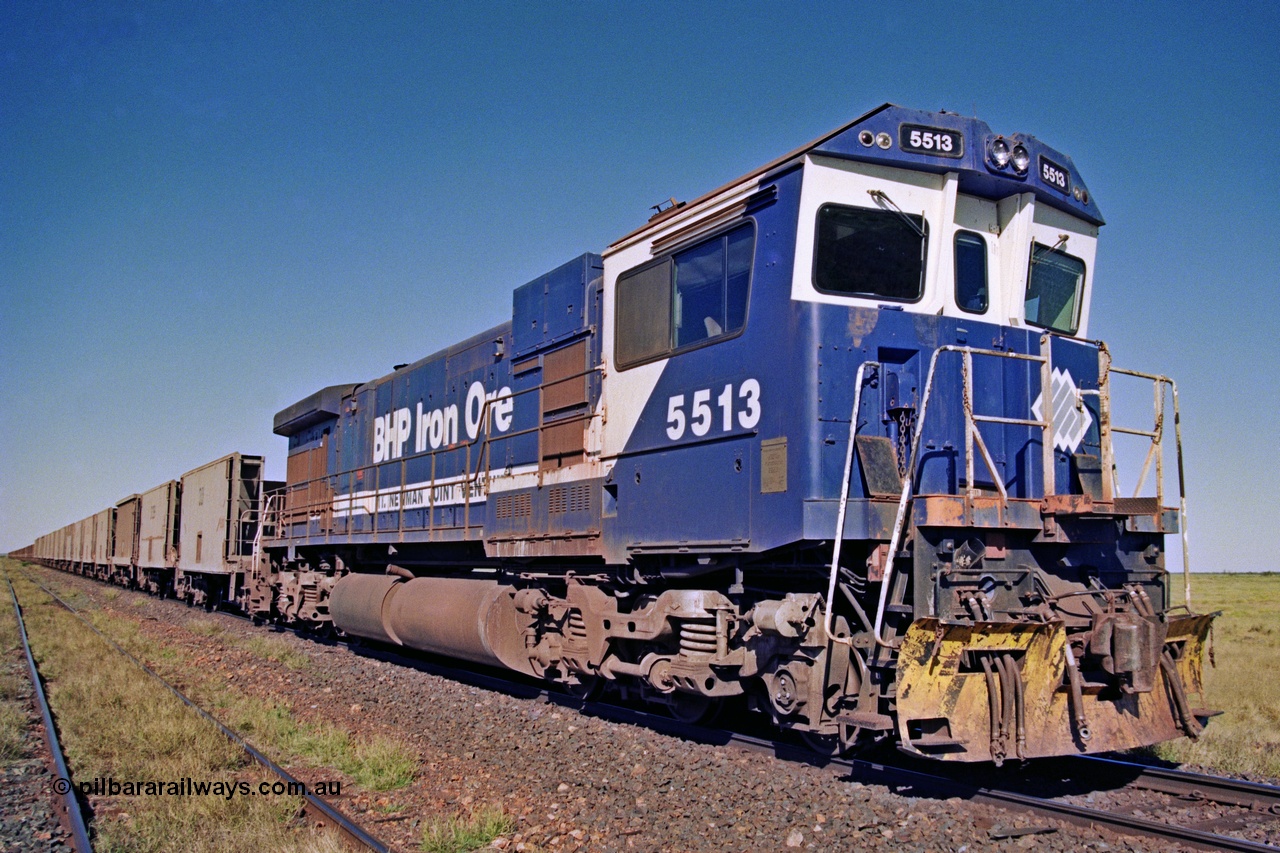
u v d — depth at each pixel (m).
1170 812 6.62
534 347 11.32
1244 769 7.95
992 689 6.42
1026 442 8.05
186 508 29.11
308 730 9.49
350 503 16.70
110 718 10.14
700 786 7.11
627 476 9.19
